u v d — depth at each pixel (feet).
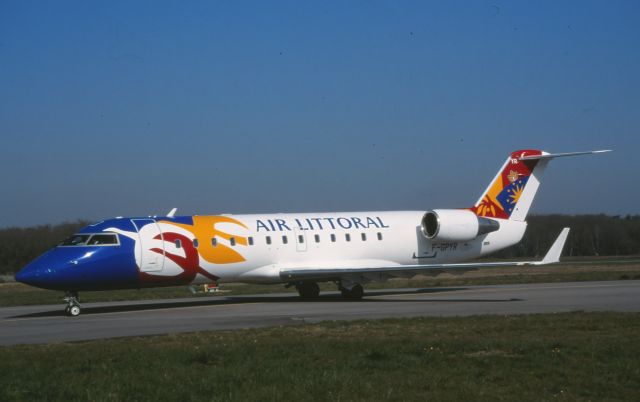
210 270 116.57
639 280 165.58
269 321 88.99
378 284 169.48
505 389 47.32
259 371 52.95
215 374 51.88
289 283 129.49
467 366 54.34
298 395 46.01
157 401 45.44
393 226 136.05
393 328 77.00
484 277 192.03
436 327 77.30
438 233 134.10
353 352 60.54
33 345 70.95
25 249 346.13
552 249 115.44
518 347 60.90
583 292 129.90
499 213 142.20
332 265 127.03
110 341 71.82
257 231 121.49
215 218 120.57
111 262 107.45
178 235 113.91
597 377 50.26
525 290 138.72
